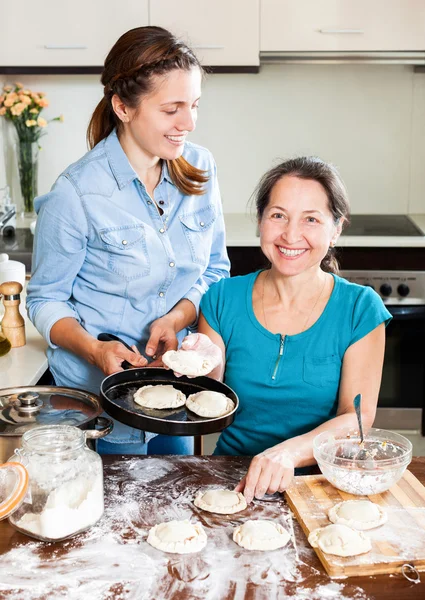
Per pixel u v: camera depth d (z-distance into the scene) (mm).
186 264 2025
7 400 1640
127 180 1903
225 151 3893
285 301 1780
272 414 1782
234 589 1176
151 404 1567
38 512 1292
